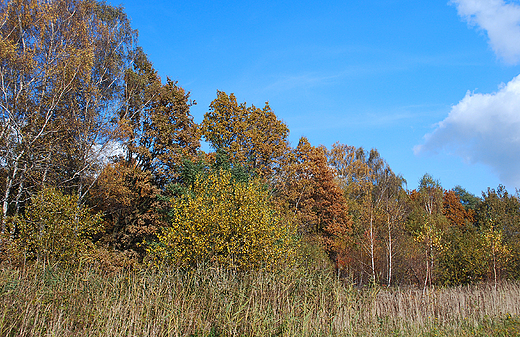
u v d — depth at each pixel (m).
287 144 30.02
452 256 20.34
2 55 17.14
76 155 20.38
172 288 8.72
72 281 9.16
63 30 20.64
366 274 20.33
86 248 15.38
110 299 7.86
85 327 6.69
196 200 13.23
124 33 25.02
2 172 18.94
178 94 24.56
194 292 8.69
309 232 28.38
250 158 27.19
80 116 21.25
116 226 22.17
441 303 11.20
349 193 39.97
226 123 27.59
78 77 20.39
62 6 21.06
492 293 13.24
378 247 21.52
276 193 27.66
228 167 20.45
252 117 28.48
